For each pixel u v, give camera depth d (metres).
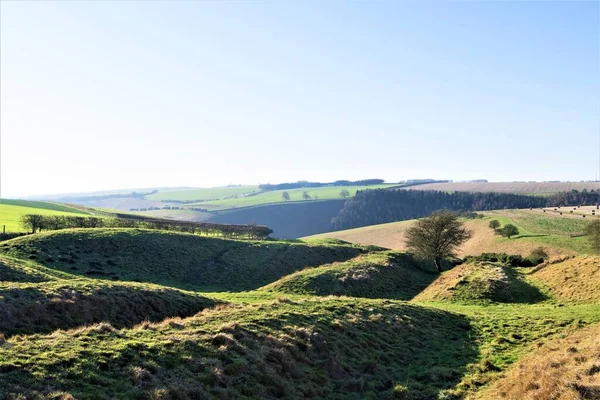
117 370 15.39
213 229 102.25
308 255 80.62
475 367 21.61
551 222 127.88
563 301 40.09
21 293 25.67
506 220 140.88
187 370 16.47
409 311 32.03
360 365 21.45
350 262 67.56
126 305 28.22
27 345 16.17
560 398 14.39
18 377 13.57
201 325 21.92
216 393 15.54
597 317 29.53
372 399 18.16
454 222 72.94
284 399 16.70
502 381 18.67
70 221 79.62
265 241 88.38
